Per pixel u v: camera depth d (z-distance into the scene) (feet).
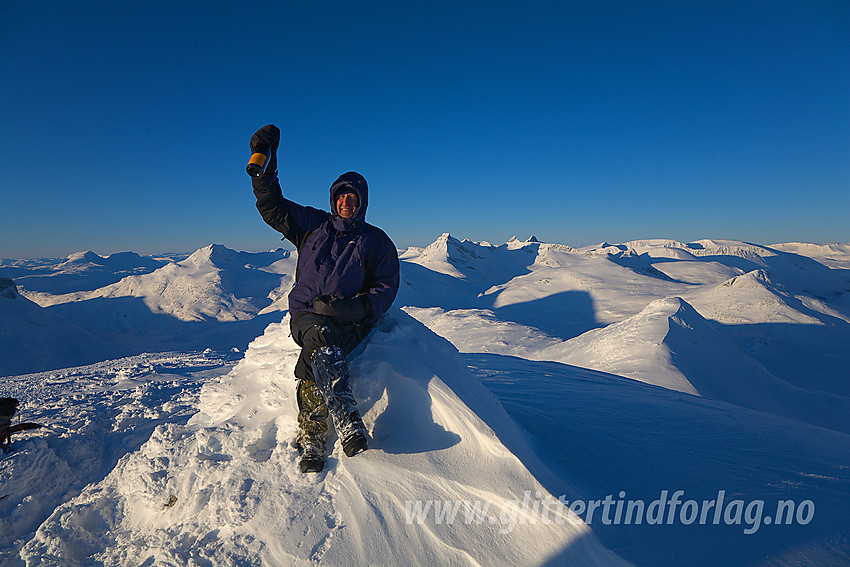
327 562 5.03
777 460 7.84
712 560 4.87
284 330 8.63
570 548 5.04
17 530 7.05
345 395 6.23
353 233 7.46
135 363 26.25
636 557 4.94
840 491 6.48
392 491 5.89
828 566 4.69
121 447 9.88
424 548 5.19
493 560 5.00
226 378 8.59
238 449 6.86
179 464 6.84
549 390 14.49
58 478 8.36
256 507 5.79
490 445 6.33
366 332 7.77
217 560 5.17
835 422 46.37
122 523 6.53
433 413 6.86
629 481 6.84
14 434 9.35
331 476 6.18
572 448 8.29
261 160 7.10
